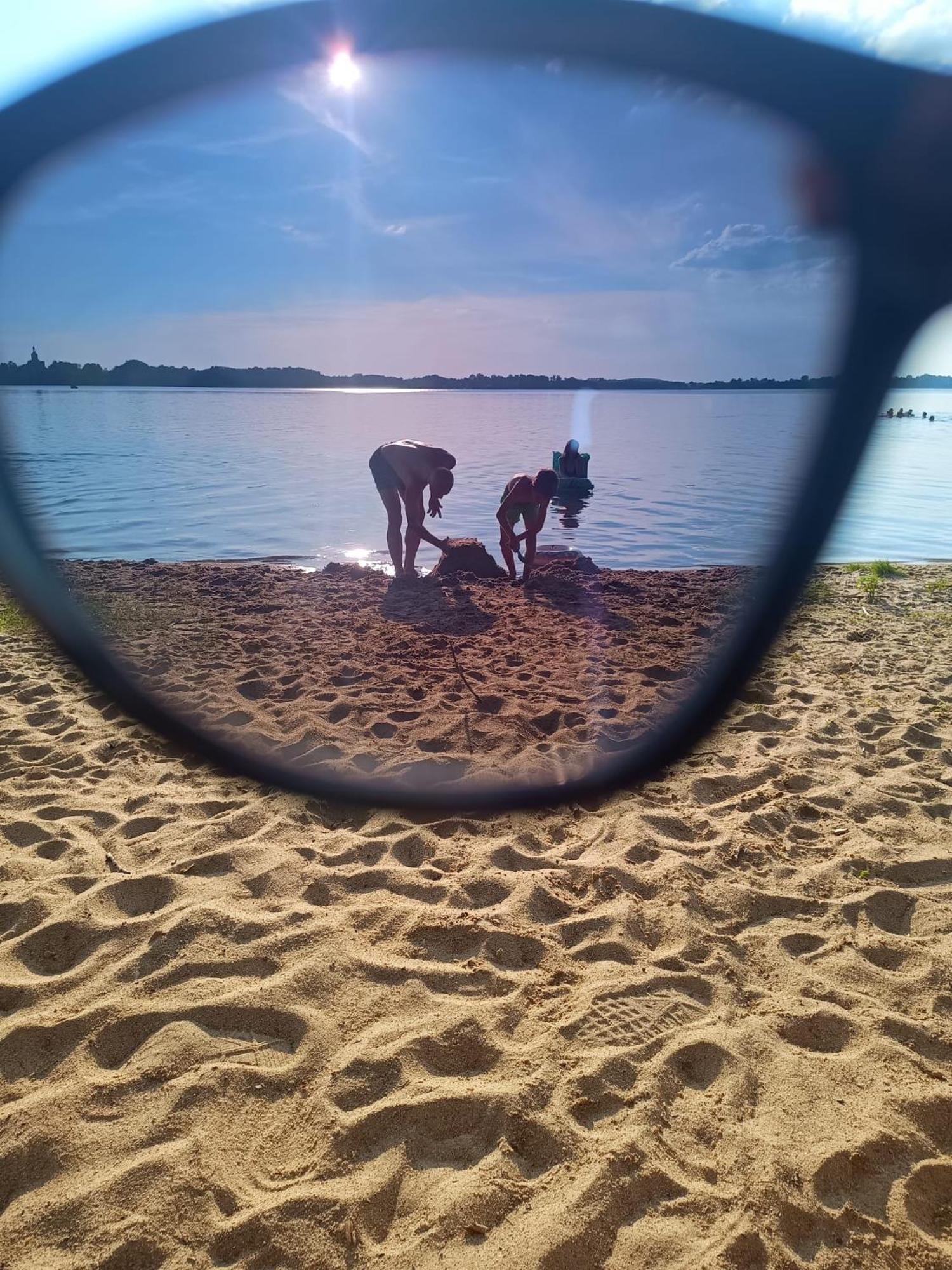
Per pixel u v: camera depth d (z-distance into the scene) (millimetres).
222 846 2402
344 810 2701
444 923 2045
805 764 3053
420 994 1797
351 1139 1429
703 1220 1281
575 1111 1492
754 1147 1410
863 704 3734
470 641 4699
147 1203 1293
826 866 2355
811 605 5668
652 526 9461
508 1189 1341
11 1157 1372
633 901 2174
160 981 1824
